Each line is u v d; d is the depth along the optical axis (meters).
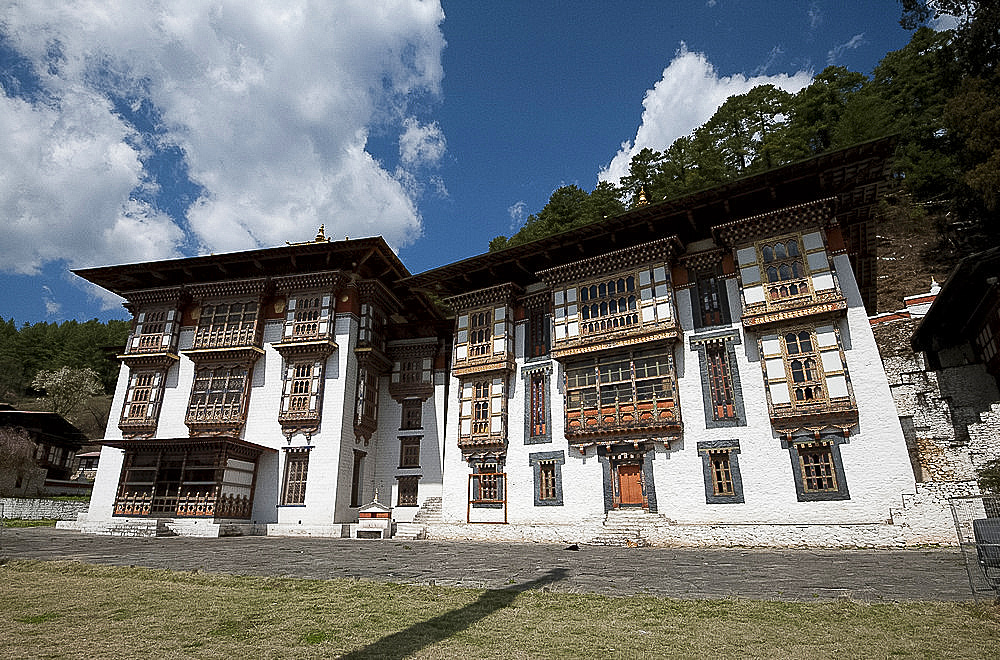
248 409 33.06
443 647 6.91
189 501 29.20
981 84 28.81
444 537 26.69
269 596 10.27
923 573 12.58
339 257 35.09
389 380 36.34
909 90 49.44
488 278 31.70
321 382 32.44
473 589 11.10
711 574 13.27
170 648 6.82
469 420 29.17
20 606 9.26
